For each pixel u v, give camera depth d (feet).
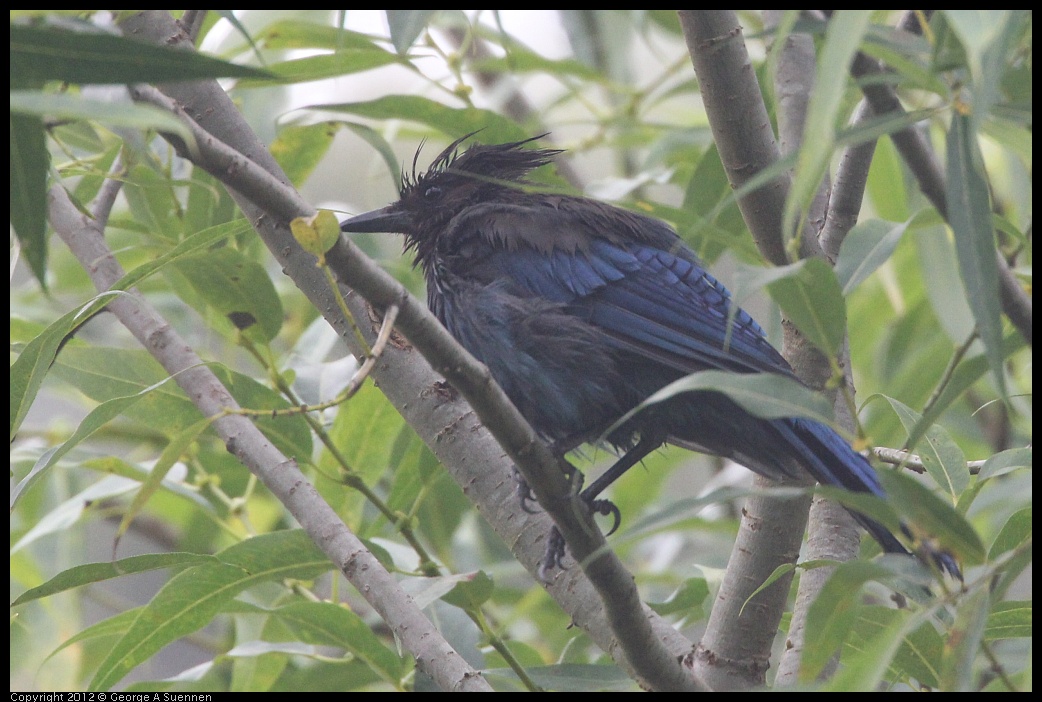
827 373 27.86
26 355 22.61
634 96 41.14
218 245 33.14
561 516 21.81
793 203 15.44
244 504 34.81
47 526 33.30
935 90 18.03
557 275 32.55
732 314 16.80
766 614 26.13
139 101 18.25
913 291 46.01
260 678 33.81
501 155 36.88
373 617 40.04
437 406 27.55
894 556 18.51
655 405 31.14
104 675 26.78
